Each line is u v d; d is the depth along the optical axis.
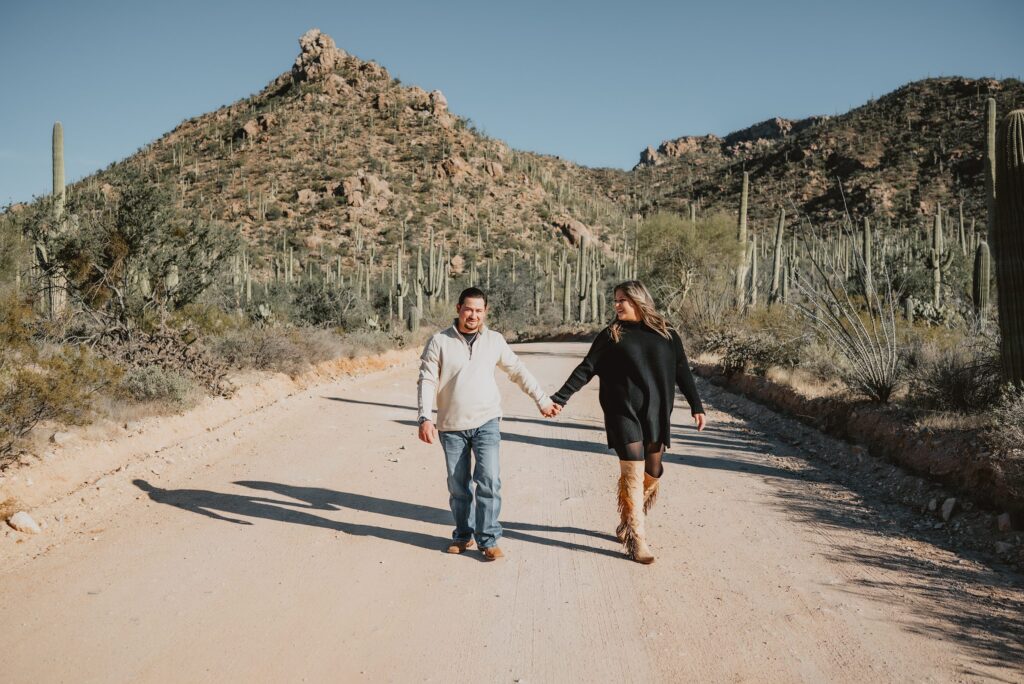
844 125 147.25
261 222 105.75
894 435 7.20
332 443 8.48
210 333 12.97
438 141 144.12
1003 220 7.05
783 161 150.25
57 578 4.35
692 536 5.27
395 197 118.94
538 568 4.62
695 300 20.84
